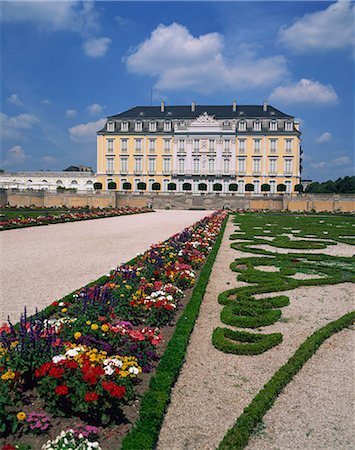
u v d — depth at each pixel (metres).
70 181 85.31
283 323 8.66
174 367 6.11
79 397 4.76
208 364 6.69
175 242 15.86
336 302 10.23
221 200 66.62
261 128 75.62
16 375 5.00
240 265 14.96
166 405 5.32
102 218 38.81
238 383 6.07
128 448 4.27
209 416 5.22
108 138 78.50
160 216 43.25
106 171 78.88
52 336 5.89
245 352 7.07
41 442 4.45
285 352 7.18
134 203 67.75
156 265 11.69
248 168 75.62
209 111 79.19
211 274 13.26
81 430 4.58
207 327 8.37
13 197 60.44
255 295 10.85
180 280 10.88
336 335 8.03
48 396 4.89
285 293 11.11
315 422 5.12
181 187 77.06
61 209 54.62
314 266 14.67
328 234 25.73
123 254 16.59
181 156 76.88
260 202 65.88
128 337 6.61
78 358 5.23
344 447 4.64
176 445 4.65
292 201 63.69
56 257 15.72
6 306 9.27
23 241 20.47
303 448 4.62
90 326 6.62
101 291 8.45
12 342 5.59
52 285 11.24
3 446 4.29
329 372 6.45
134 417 4.99
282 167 75.00
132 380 5.78
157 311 8.09
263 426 5.03
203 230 22.72
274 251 18.55
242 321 8.46
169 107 81.44
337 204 62.34
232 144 75.31
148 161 77.81
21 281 11.66
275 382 5.87
